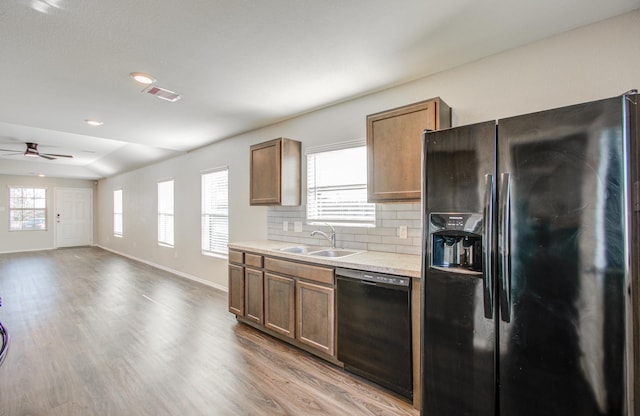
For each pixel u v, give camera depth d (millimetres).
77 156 7137
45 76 2449
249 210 4258
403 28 1857
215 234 4957
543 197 1360
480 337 1542
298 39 1967
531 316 1387
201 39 1951
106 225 9508
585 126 1271
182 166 5723
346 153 3123
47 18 1711
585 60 1863
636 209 1194
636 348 1193
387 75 2494
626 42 1748
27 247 8914
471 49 2113
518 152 1426
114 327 3305
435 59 2246
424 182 1752
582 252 1275
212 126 3938
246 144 4254
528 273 1394
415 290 1977
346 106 3068
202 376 2352
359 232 2984
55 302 4180
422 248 1760
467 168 1584
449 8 1669
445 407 1662
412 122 2242
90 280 5441
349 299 2307
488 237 1485
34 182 9031
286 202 3328
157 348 2820
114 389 2178
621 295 1196
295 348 2826
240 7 1644
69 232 9664
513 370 1440
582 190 1275
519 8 1674
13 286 5023
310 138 3410
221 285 4809
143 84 2629
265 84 2652
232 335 3115
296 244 3510
